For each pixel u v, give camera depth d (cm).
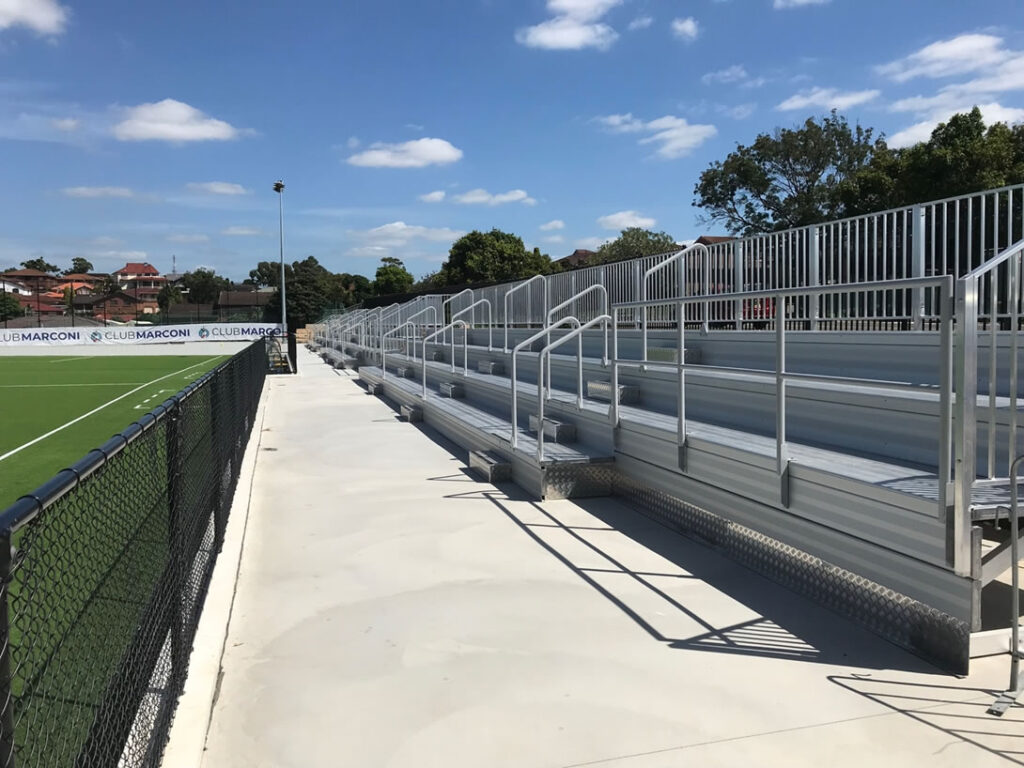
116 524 232
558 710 302
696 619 395
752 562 473
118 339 4622
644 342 798
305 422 1230
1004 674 320
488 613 409
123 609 236
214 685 320
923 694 307
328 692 322
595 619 397
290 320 7131
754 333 782
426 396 1238
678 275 1014
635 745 275
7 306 8025
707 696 311
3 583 142
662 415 706
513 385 732
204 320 5906
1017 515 310
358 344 2623
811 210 3394
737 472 485
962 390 312
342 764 267
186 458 353
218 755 274
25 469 886
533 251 6288
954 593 328
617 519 598
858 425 504
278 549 537
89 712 206
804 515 422
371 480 770
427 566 492
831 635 371
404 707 307
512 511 628
